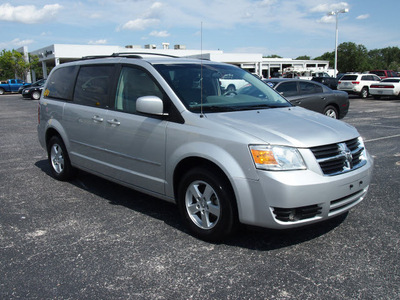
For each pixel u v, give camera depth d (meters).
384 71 35.78
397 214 4.21
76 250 3.45
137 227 3.95
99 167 4.76
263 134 3.27
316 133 3.39
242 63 49.31
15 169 6.47
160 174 3.91
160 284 2.88
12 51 50.00
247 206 3.21
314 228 3.86
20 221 4.14
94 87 4.89
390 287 2.79
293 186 3.05
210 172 3.41
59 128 5.40
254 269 3.07
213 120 3.54
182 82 4.03
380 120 12.91
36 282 2.93
